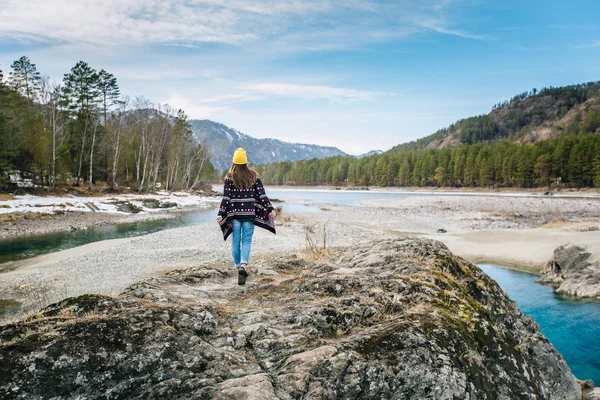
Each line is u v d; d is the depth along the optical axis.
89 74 50.03
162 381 2.32
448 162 119.62
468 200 61.56
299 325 3.18
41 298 12.35
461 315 3.42
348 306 3.42
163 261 17.31
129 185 57.50
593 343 10.48
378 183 138.62
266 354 2.81
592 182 83.00
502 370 3.19
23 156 41.62
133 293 3.46
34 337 2.29
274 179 174.00
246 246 4.43
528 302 14.11
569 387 4.06
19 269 16.17
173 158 66.25
